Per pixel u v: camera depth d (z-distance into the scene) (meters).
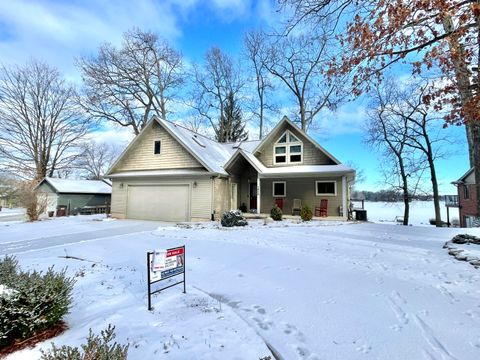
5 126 24.94
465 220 21.88
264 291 4.36
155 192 16.16
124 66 25.27
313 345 2.80
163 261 4.01
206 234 9.88
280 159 17.17
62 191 24.80
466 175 20.50
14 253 7.41
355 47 5.02
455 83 5.34
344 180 14.94
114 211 17.25
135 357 2.53
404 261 5.95
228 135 30.73
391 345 2.78
